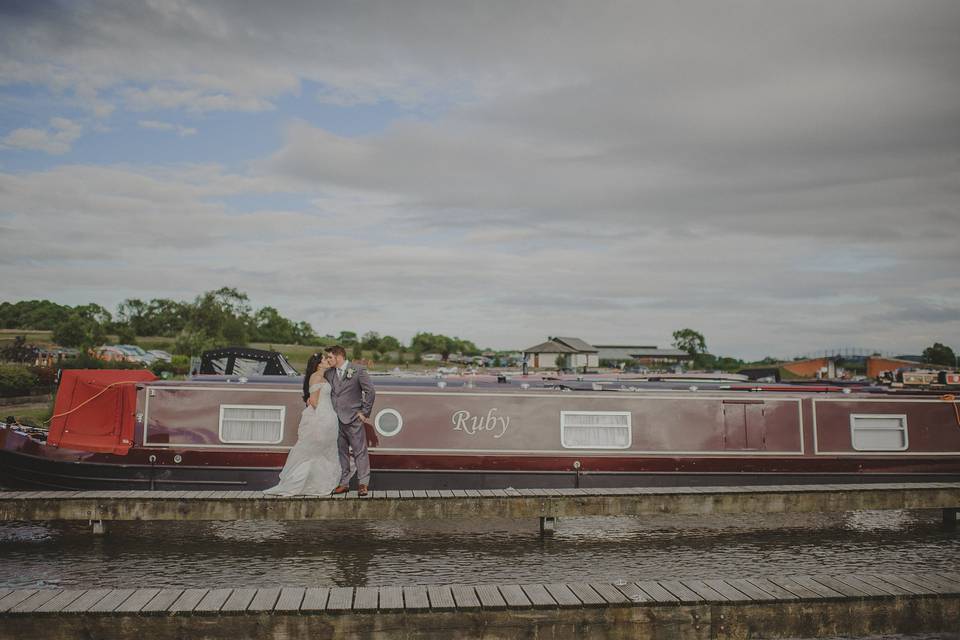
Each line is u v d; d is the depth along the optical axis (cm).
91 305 10138
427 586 868
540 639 813
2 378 3216
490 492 1210
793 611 843
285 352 8406
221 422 1359
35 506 1125
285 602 812
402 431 1410
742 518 1390
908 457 1516
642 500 1210
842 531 1318
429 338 10638
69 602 805
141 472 1341
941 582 904
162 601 811
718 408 1482
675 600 830
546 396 1445
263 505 1134
